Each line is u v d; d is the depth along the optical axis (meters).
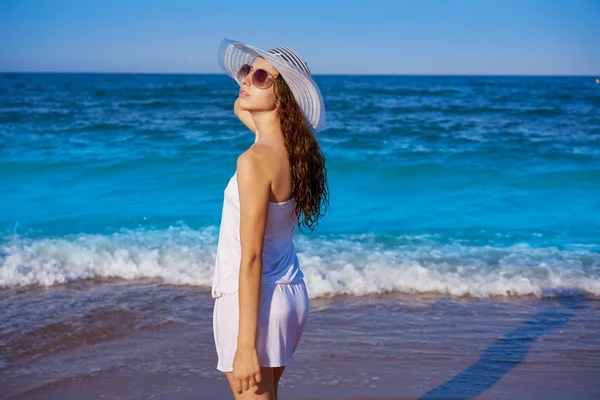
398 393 3.58
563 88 61.12
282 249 2.10
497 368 3.96
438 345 4.34
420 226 8.45
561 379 3.80
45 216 8.70
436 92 49.50
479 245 7.45
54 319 4.69
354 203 9.87
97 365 3.92
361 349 4.24
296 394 3.55
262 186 1.93
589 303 5.37
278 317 2.04
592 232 8.25
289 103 2.05
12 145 15.13
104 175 11.67
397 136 17.62
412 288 5.63
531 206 9.77
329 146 15.51
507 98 39.94
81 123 20.45
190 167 12.35
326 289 5.45
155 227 8.03
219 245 2.15
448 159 13.42
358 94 44.94
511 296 5.54
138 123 20.73
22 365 3.90
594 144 15.95
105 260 6.18
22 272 5.77
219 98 38.34
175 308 5.01
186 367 3.90
